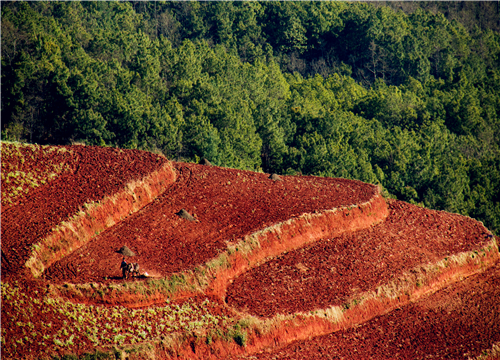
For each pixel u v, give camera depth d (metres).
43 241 62.84
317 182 105.31
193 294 65.38
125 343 55.25
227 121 158.62
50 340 52.50
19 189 72.44
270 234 80.75
